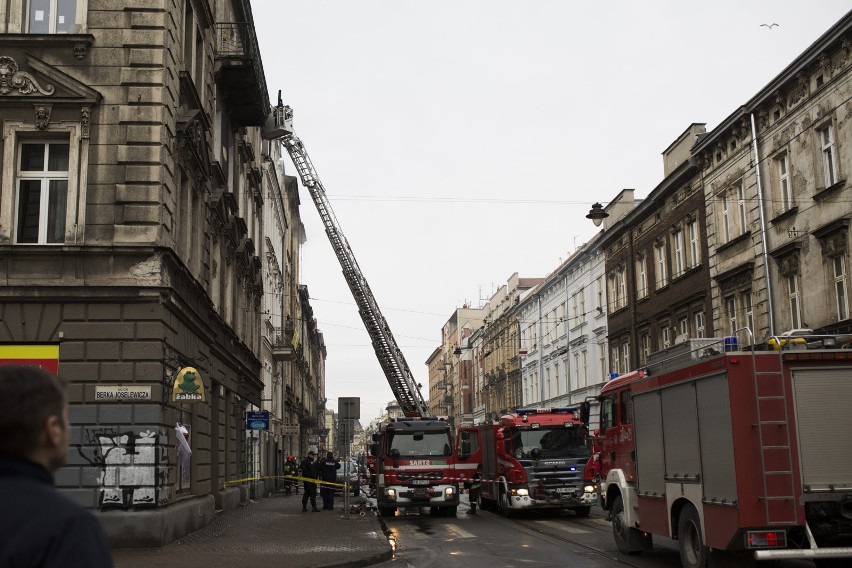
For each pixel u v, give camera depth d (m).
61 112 16.39
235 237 26.88
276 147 48.81
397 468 25.77
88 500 15.25
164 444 15.93
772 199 26.52
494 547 16.48
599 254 45.56
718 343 11.25
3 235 16.05
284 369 53.19
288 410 57.19
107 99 16.47
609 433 15.45
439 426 26.34
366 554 14.38
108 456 15.40
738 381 10.41
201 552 14.61
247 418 29.17
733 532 10.23
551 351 55.34
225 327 24.22
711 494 10.84
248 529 19.17
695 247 33.19
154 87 16.52
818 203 23.91
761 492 10.13
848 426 10.37
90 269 15.95
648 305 38.19
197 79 21.25
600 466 16.09
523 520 24.05
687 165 32.59
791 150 25.47
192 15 20.00
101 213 16.12
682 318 34.50
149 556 14.02
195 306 19.50
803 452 10.26
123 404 15.59
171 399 16.22
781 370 10.42
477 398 86.81
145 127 16.41
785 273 25.69
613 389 15.27
